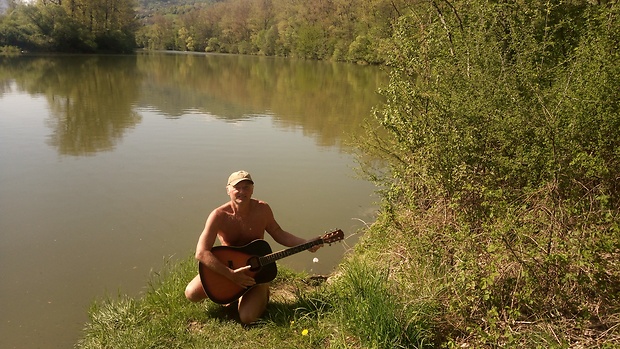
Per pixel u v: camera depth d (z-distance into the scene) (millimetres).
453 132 4195
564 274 3209
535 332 3105
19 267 5574
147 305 4523
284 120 15445
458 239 3555
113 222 6887
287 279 5223
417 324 3551
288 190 8523
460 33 4996
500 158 3805
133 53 71312
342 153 11102
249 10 92500
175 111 16688
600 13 4945
